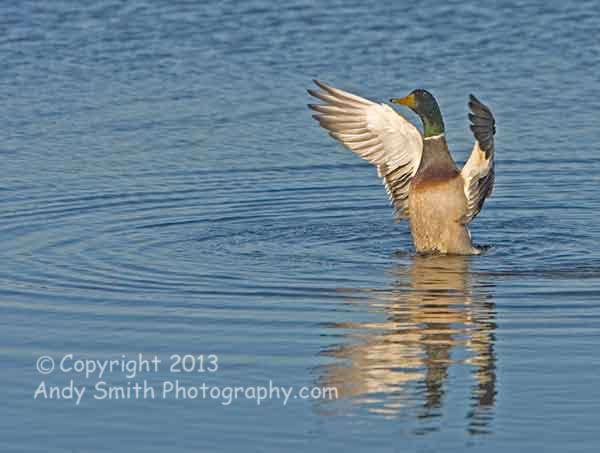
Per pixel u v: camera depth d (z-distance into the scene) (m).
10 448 10.04
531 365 11.48
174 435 10.23
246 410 10.69
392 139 15.84
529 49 24.83
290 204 17.48
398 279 14.12
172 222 16.56
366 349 11.90
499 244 15.73
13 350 11.91
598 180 18.50
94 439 10.19
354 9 27.52
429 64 23.83
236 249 15.40
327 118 15.98
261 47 24.95
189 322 12.61
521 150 19.81
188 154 19.56
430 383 11.13
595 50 24.70
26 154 19.48
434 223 15.25
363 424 10.38
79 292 13.58
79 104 21.84
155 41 25.31
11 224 16.33
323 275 14.28
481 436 10.13
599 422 10.34
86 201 17.41
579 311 12.89
